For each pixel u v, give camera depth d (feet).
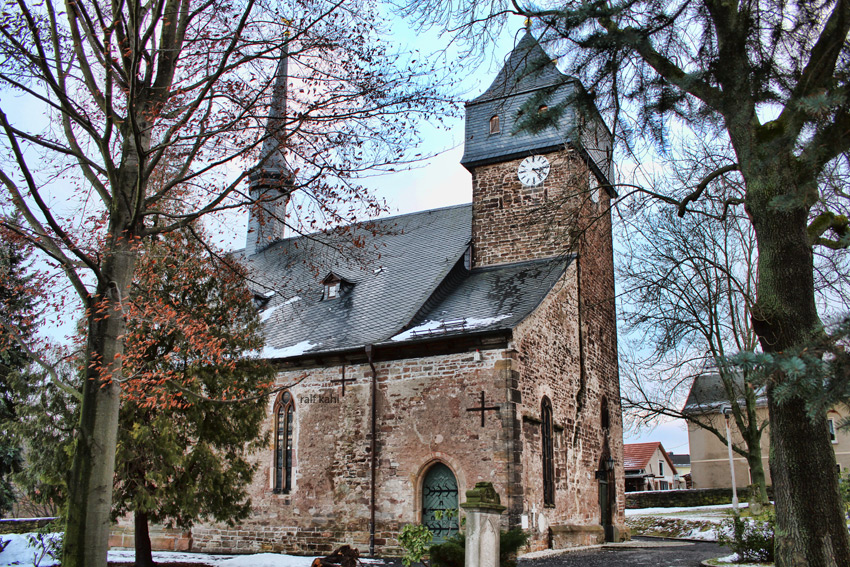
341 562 38.06
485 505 29.32
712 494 109.19
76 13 31.19
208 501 44.42
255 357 51.19
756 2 24.36
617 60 28.27
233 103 34.19
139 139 29.43
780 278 25.25
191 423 45.19
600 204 69.77
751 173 25.41
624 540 67.10
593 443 64.34
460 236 69.46
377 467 53.11
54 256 28.55
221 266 42.55
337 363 56.95
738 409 69.41
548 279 59.41
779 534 24.54
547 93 29.96
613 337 73.41
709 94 26.84
